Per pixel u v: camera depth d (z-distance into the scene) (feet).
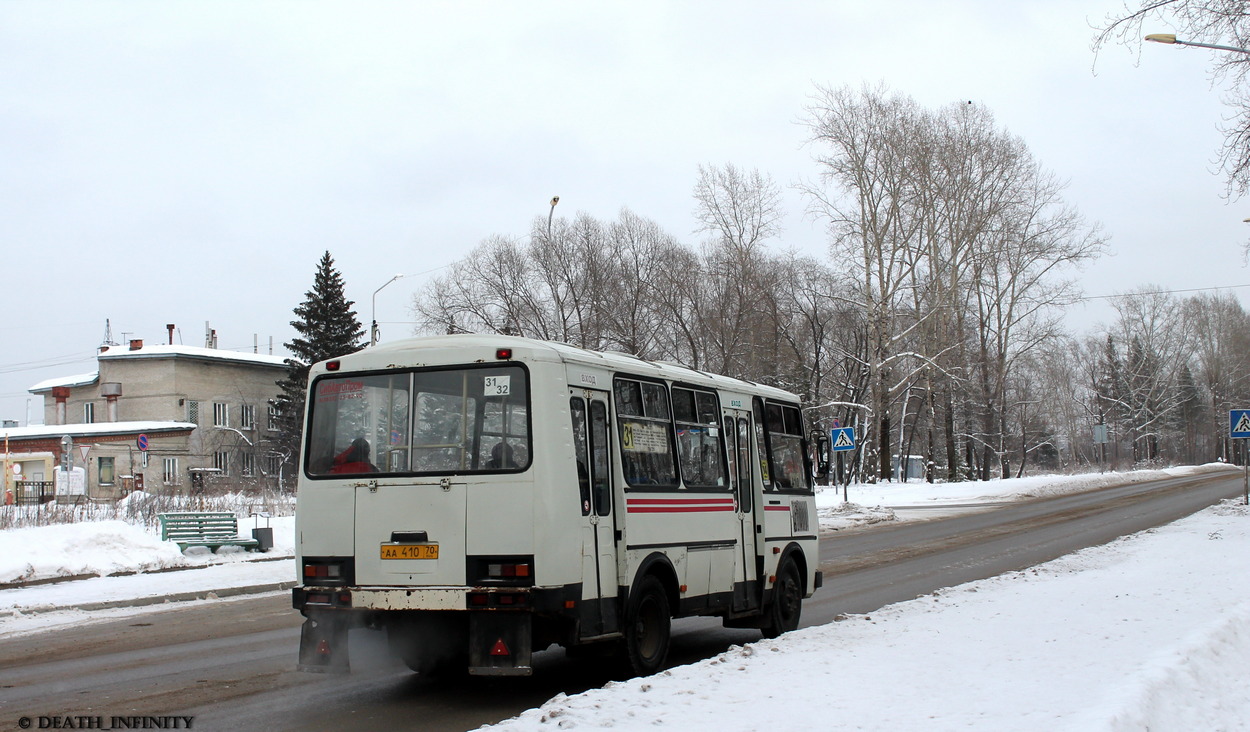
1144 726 21.43
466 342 30.35
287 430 208.64
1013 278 195.11
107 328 260.62
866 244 168.14
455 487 29.37
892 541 90.84
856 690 25.32
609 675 34.12
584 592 29.35
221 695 30.37
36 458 204.74
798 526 44.52
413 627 29.81
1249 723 24.00
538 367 29.35
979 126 182.80
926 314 179.22
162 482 184.75
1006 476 213.25
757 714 22.66
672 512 34.53
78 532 70.33
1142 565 58.44
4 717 27.09
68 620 49.14
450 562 29.14
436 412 30.17
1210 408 355.77
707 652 38.88
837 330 216.74
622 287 183.93
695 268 183.52
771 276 182.80
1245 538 72.13
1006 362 205.26
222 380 228.63
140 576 66.59
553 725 21.97
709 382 38.60
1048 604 42.68
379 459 30.55
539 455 28.78
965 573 64.64
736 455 39.81
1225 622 35.09
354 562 30.22
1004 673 27.30
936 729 20.99
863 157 167.02
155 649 39.45
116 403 221.05
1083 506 130.21
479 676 33.86
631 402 33.22
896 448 233.76
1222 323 328.08
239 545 78.74
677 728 21.40
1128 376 324.60
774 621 41.50
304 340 212.43
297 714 27.76
